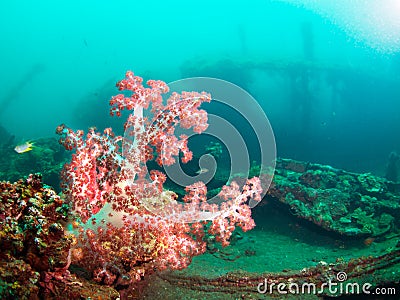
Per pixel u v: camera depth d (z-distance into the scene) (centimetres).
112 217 364
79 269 346
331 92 1869
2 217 252
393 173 1194
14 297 212
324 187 755
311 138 1808
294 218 666
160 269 388
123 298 364
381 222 665
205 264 500
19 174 920
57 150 1169
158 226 373
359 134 1862
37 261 259
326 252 569
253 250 570
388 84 1903
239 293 398
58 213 302
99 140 375
